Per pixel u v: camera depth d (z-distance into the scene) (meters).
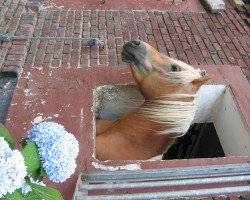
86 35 2.37
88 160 1.56
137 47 1.63
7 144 0.72
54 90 1.87
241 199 1.49
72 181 1.47
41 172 0.77
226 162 1.61
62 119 1.73
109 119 2.10
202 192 1.43
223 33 2.55
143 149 1.70
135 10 2.68
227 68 2.13
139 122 1.67
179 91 1.61
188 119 1.65
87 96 1.86
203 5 2.83
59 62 2.11
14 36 2.19
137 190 1.45
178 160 1.59
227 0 2.96
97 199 1.37
